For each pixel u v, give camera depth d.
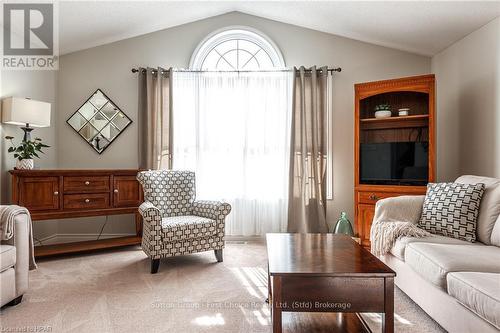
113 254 3.43
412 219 2.65
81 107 4.08
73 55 4.09
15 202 3.09
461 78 3.42
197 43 4.17
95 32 3.75
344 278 1.50
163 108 4.01
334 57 4.11
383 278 1.49
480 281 1.49
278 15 3.97
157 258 2.82
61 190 3.28
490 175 2.98
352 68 4.09
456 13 2.98
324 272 1.50
